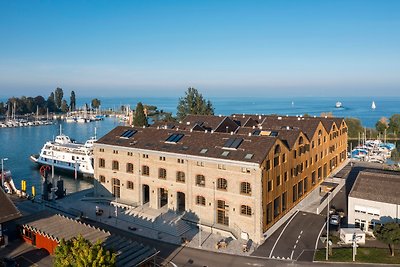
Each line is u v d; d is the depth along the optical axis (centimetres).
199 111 17238
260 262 5406
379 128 18725
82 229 5147
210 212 6725
